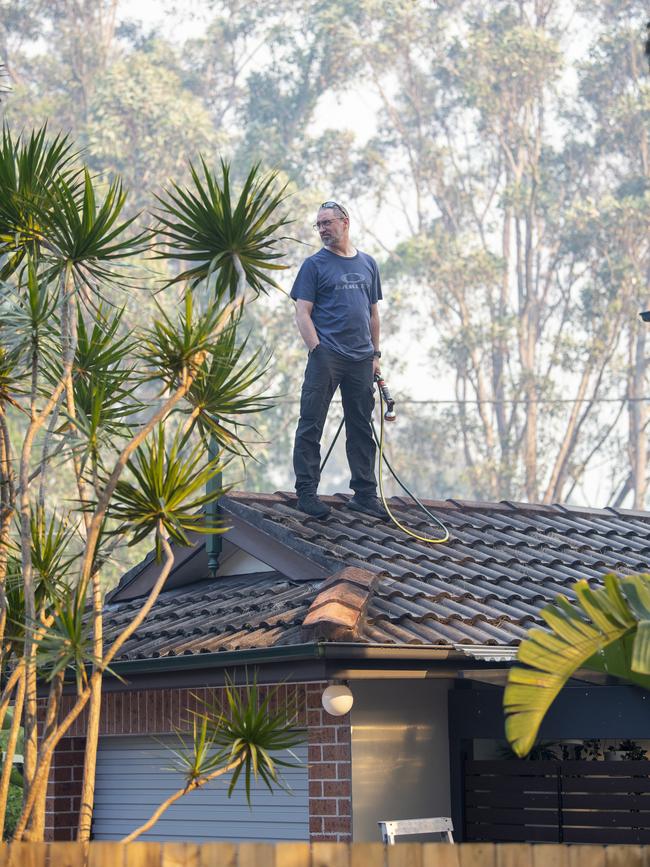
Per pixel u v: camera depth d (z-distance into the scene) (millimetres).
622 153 46500
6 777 7984
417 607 9641
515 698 6059
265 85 47938
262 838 10211
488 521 12742
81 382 8641
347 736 9406
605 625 6102
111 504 7816
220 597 11133
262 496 11758
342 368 11258
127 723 11117
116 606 12523
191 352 7805
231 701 8172
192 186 42656
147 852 6270
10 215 8602
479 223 47812
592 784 9484
